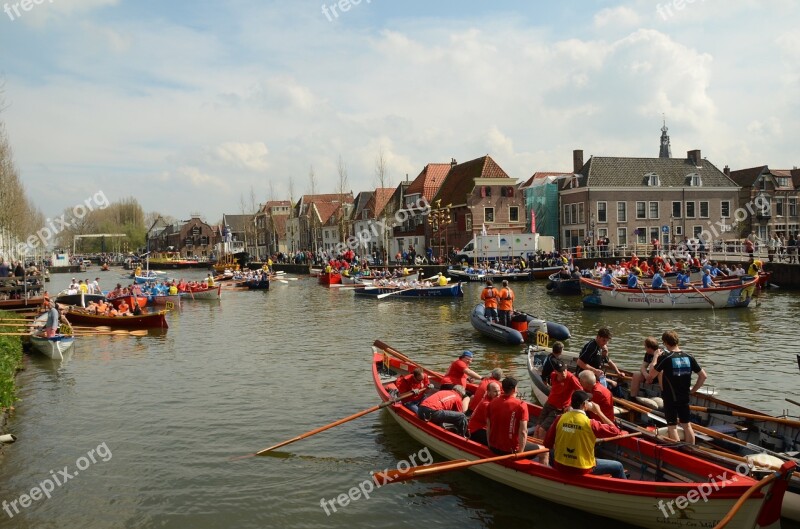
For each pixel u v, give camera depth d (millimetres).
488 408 8562
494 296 20953
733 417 9211
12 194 40406
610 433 8172
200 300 38562
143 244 112750
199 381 15094
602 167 52656
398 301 34250
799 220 57531
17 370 16359
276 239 100500
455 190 57469
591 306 28422
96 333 23000
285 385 14492
